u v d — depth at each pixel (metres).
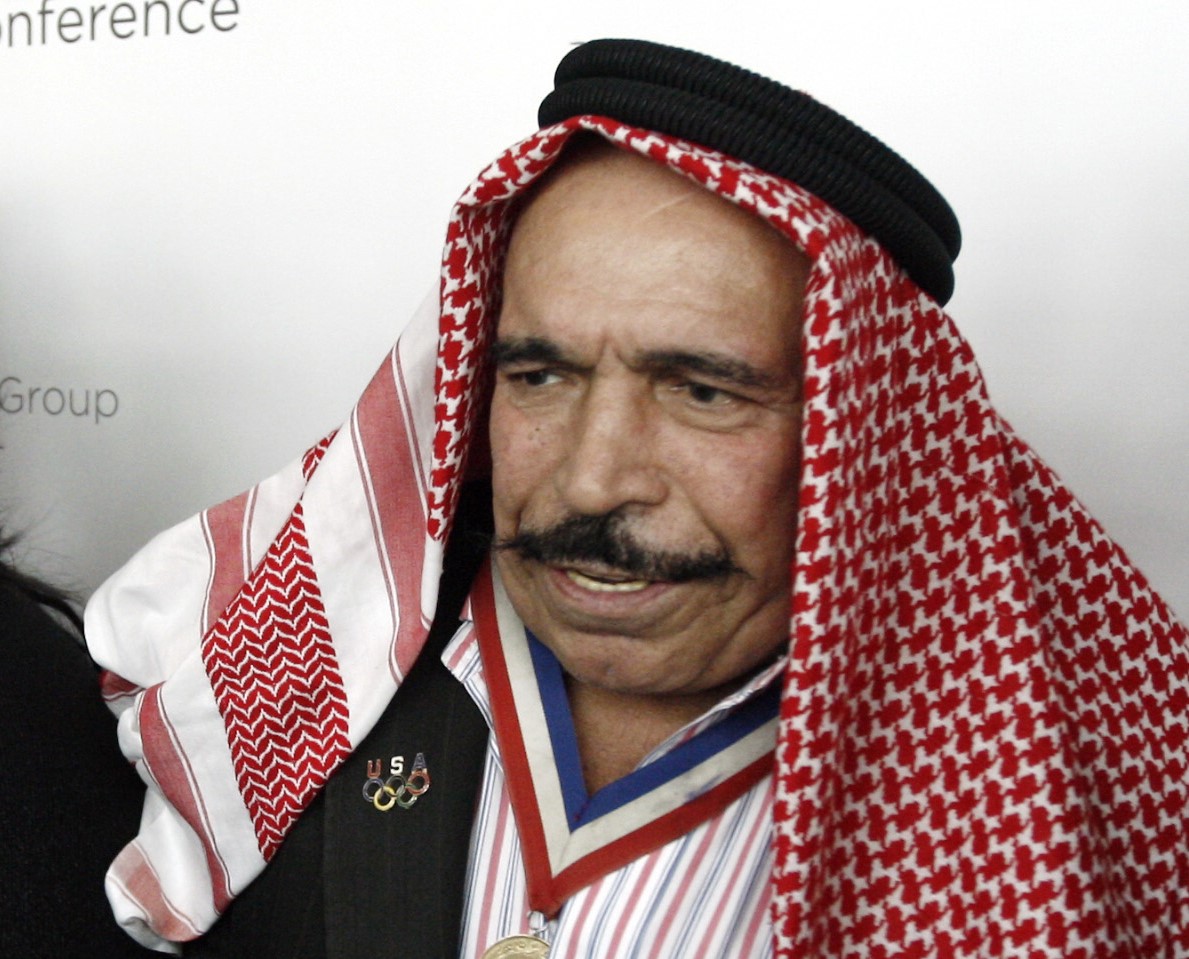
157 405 1.28
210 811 0.79
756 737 0.69
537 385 0.65
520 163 0.61
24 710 0.85
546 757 0.71
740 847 0.68
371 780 0.74
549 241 0.61
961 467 0.64
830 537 0.55
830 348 0.54
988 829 0.61
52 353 1.33
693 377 0.59
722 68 0.59
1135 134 0.89
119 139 1.27
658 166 0.60
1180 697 0.70
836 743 0.59
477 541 0.81
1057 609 0.69
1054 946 0.59
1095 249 0.92
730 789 0.68
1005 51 0.92
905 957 0.63
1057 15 0.91
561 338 0.60
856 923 0.64
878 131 0.96
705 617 0.64
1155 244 0.90
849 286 0.56
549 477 0.64
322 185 1.18
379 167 1.15
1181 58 0.88
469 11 1.09
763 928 0.67
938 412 0.64
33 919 0.79
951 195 0.95
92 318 1.31
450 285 0.66
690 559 0.61
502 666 0.73
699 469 0.60
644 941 0.66
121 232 1.28
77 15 1.27
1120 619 0.69
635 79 0.61
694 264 0.58
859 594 0.60
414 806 0.73
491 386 0.74
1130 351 0.92
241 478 1.25
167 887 0.81
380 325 1.17
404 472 0.74
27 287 1.33
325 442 0.81
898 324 0.63
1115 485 0.93
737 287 0.58
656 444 0.61
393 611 0.74
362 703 0.74
